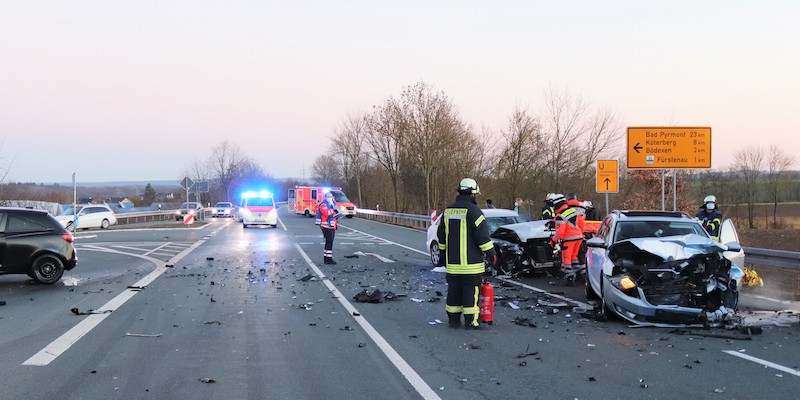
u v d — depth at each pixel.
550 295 11.03
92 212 35.97
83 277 13.43
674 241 8.66
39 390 5.40
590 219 17.70
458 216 8.17
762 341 7.39
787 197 45.59
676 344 7.27
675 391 5.45
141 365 6.26
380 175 66.44
